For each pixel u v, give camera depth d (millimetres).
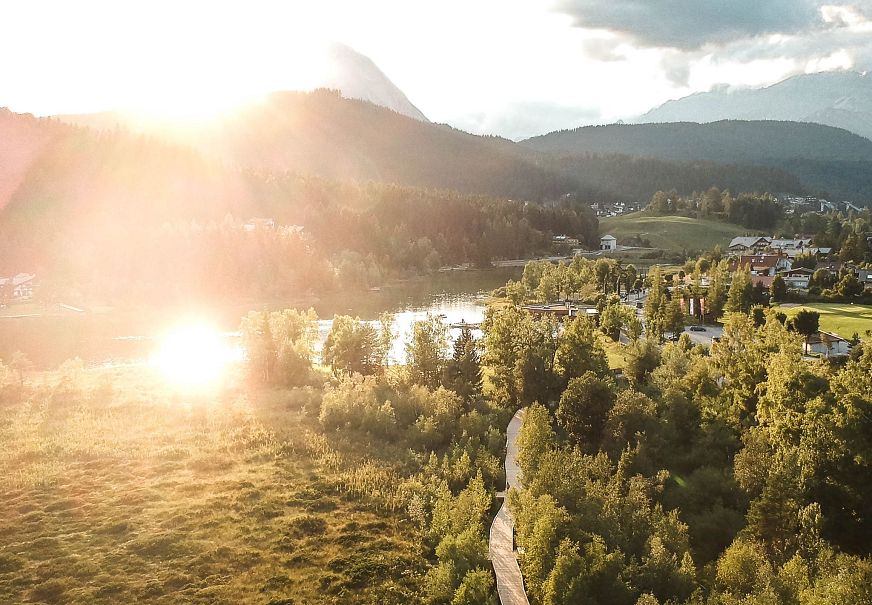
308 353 104500
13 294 190750
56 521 50969
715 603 39719
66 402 82312
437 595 43938
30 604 41250
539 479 50594
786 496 48469
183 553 47406
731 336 86438
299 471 62062
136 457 63906
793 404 58500
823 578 39875
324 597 43750
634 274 190375
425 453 67500
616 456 63469
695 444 65500
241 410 80188
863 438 52031
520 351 84125
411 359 94188
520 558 47250
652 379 83500
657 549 43750
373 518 54000
